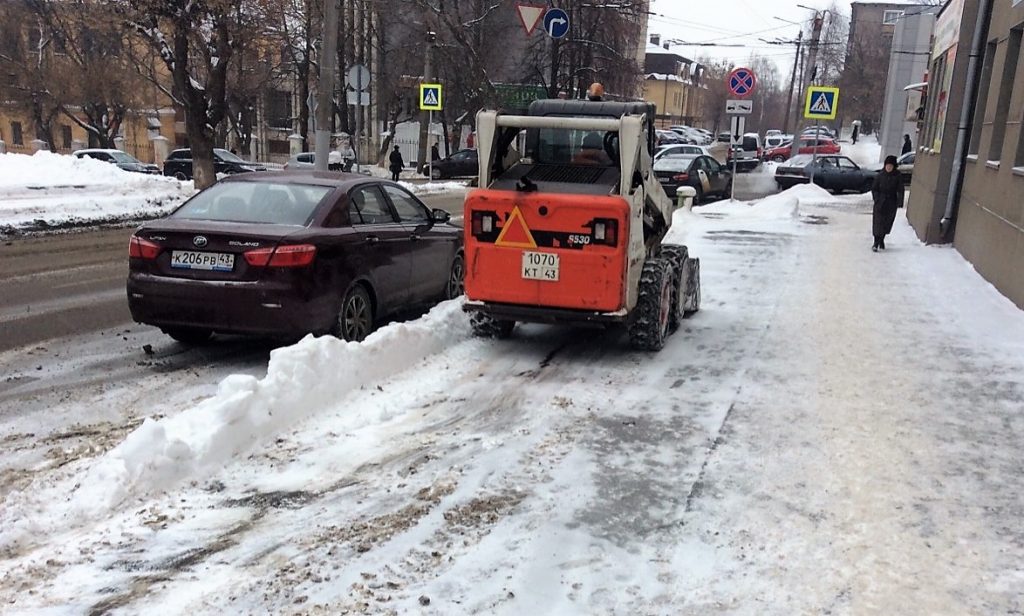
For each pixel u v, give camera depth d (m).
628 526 3.89
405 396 5.70
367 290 7.09
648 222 7.39
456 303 7.75
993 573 3.55
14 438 4.78
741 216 18.88
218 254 6.20
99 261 11.73
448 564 3.49
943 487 4.41
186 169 32.66
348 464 4.51
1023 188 9.27
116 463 4.07
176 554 3.51
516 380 6.22
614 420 5.36
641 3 37.00
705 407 5.67
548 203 6.30
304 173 7.48
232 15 21.36
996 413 5.64
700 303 9.31
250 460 4.51
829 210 21.62
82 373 6.17
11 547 3.52
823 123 76.81
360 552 3.57
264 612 3.11
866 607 3.26
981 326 8.27
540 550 3.63
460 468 4.50
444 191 28.53
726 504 4.15
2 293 9.20
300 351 5.35
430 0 36.28
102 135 42.41
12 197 18.33
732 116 20.75
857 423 5.39
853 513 4.08
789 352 7.20
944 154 13.92
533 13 16.33
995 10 12.38
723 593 3.34
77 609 3.09
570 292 6.41
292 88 50.66
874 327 8.20
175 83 21.91
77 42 39.97
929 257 12.91
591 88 7.52
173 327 6.56
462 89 37.41
